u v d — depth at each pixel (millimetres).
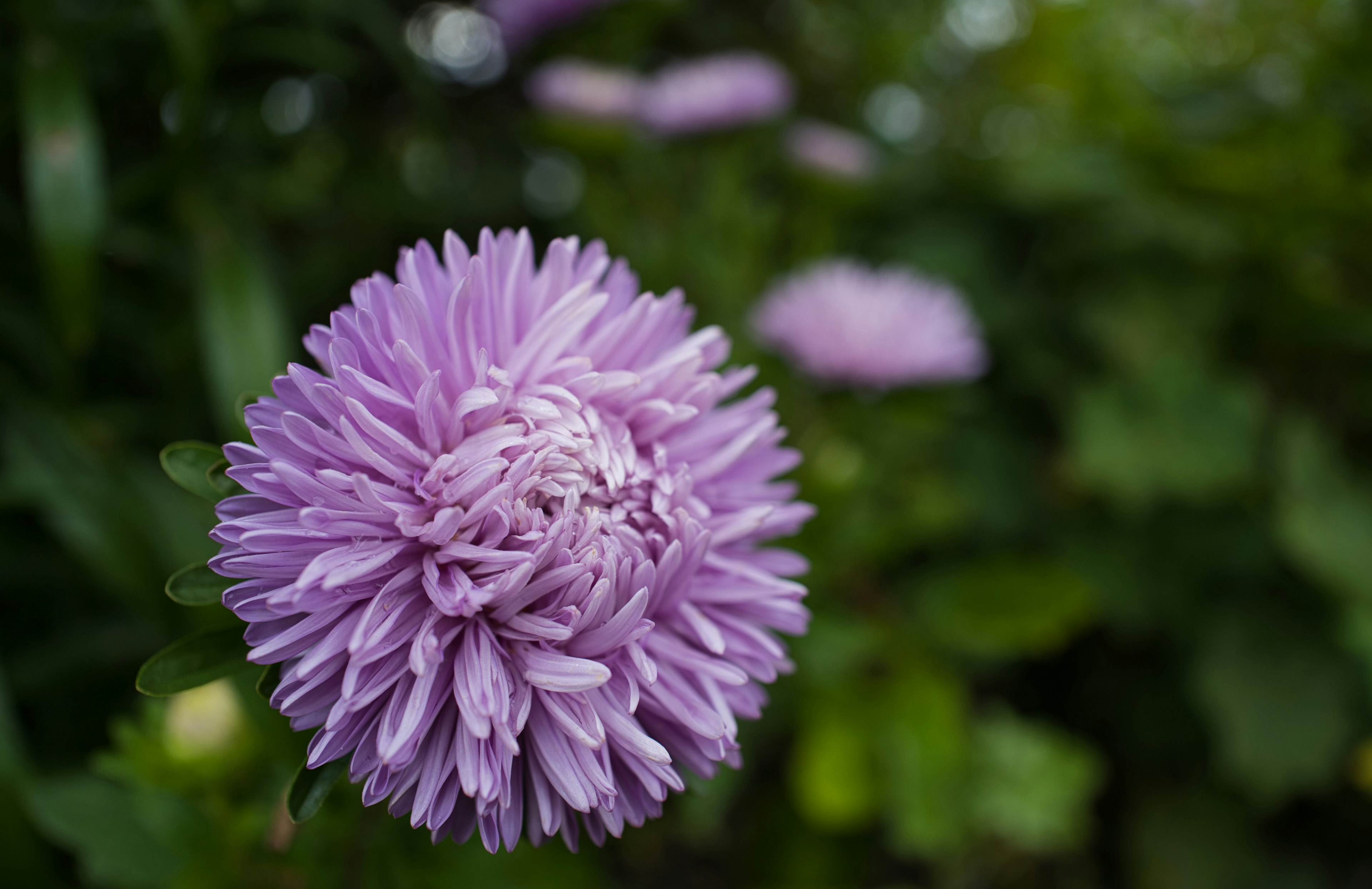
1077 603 752
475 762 366
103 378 710
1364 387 827
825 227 792
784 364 697
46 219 599
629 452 416
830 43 1005
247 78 751
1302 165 806
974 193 910
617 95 742
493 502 379
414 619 382
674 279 743
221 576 404
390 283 396
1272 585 797
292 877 515
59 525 597
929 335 673
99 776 578
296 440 360
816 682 684
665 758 380
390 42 730
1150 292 833
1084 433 798
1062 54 903
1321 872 791
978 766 739
